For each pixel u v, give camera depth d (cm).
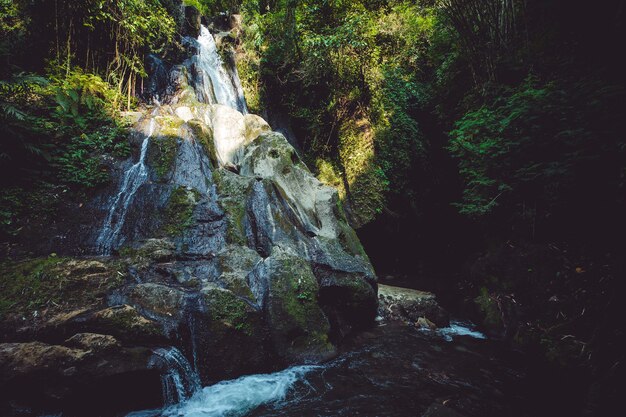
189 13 1066
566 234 568
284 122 1150
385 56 1168
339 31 980
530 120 512
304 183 784
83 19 720
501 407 390
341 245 720
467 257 914
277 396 409
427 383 445
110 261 487
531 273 598
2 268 442
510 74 739
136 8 759
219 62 1093
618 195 410
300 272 567
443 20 983
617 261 420
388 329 641
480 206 667
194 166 675
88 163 619
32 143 584
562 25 566
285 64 1078
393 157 1099
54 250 510
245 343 460
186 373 405
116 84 792
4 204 522
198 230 580
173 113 809
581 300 495
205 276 518
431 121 1225
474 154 672
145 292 446
